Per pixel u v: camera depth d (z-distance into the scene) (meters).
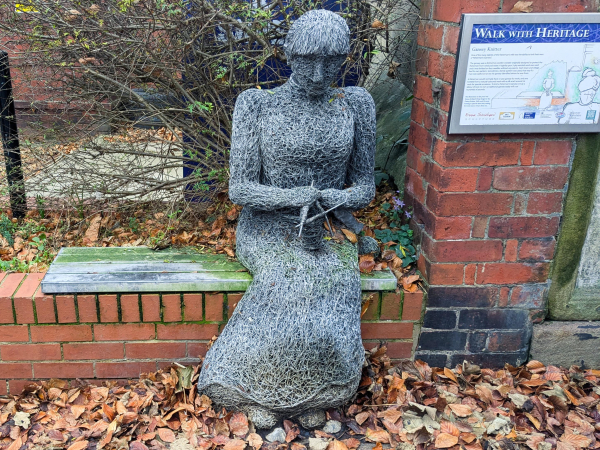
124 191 3.73
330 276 2.51
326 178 2.59
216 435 2.49
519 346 2.98
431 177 2.77
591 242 2.82
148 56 3.30
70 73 3.77
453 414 2.65
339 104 2.52
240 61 3.55
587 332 2.96
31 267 3.05
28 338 2.72
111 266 2.84
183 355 2.85
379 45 3.77
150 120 3.69
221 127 3.76
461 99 2.47
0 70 3.51
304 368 2.41
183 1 3.13
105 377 2.86
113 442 2.44
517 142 2.59
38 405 2.71
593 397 2.82
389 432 2.56
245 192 2.51
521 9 2.39
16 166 3.70
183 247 3.14
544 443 2.47
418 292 2.84
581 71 2.46
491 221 2.71
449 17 2.48
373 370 2.85
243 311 2.53
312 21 2.24
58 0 3.17
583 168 2.66
